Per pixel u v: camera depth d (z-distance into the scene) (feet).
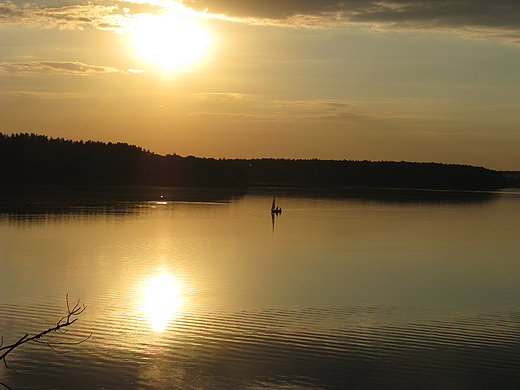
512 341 56.80
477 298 77.15
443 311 69.00
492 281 91.40
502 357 52.39
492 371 49.29
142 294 75.51
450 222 218.59
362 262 111.34
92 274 90.74
